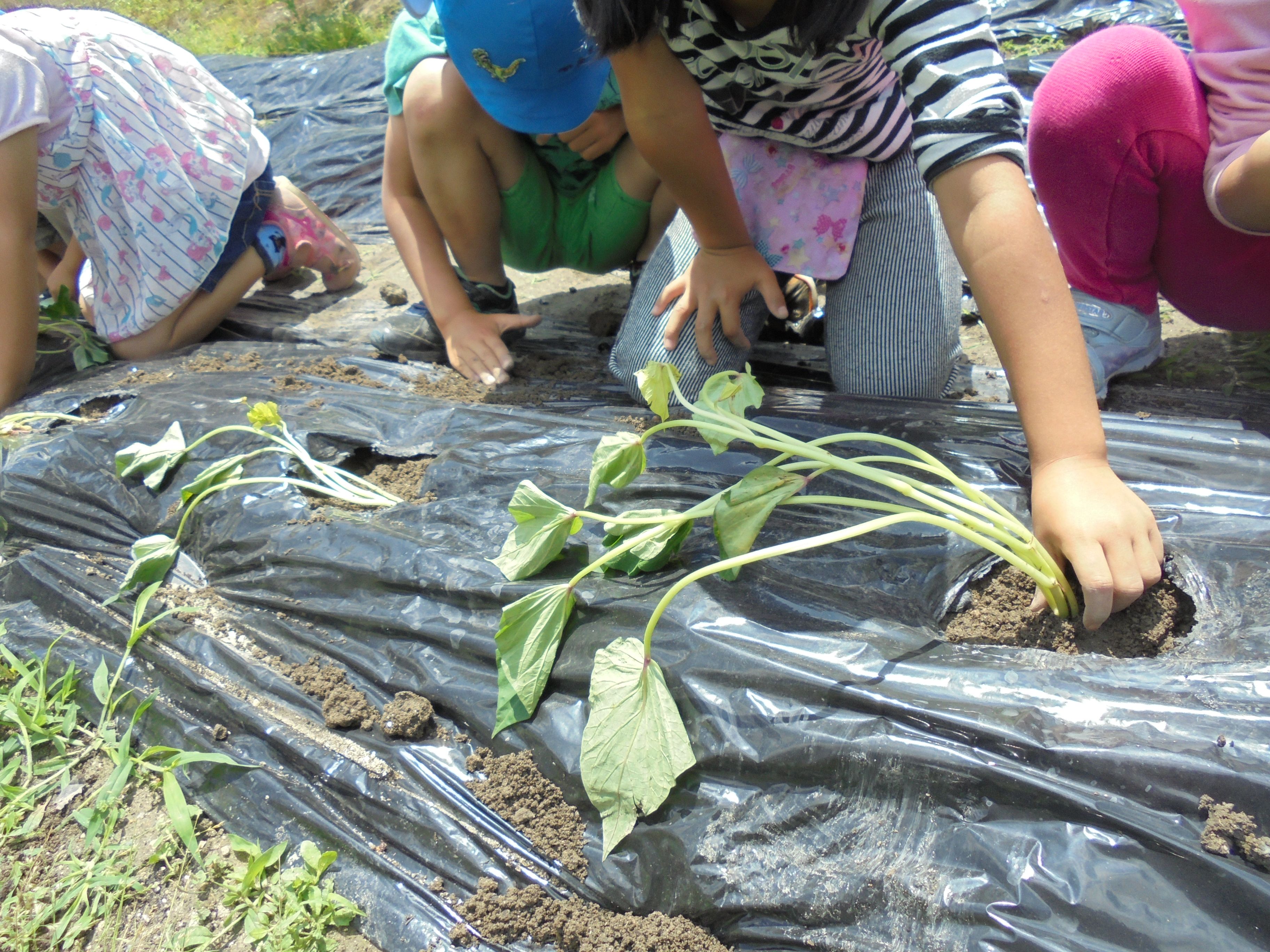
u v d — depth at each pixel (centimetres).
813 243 204
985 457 160
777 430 180
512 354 257
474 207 242
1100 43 173
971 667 113
